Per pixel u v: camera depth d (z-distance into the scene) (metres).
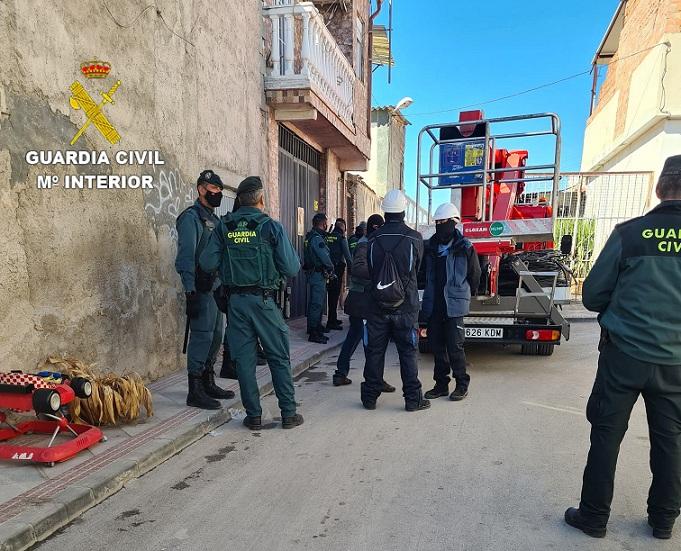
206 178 4.59
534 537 2.66
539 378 5.98
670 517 2.62
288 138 9.62
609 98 16.27
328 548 2.55
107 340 4.57
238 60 7.16
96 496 2.99
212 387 4.78
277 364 4.23
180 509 2.94
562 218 13.03
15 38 3.57
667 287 2.48
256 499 3.05
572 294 12.93
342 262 9.07
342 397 5.25
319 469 3.47
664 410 2.57
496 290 6.30
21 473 3.14
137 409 4.03
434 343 5.12
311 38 8.15
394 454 3.72
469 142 6.45
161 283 5.40
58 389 3.38
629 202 12.77
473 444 3.92
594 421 2.69
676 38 11.27
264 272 4.11
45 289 3.87
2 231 3.50
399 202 4.68
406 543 2.59
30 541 2.54
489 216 6.51
